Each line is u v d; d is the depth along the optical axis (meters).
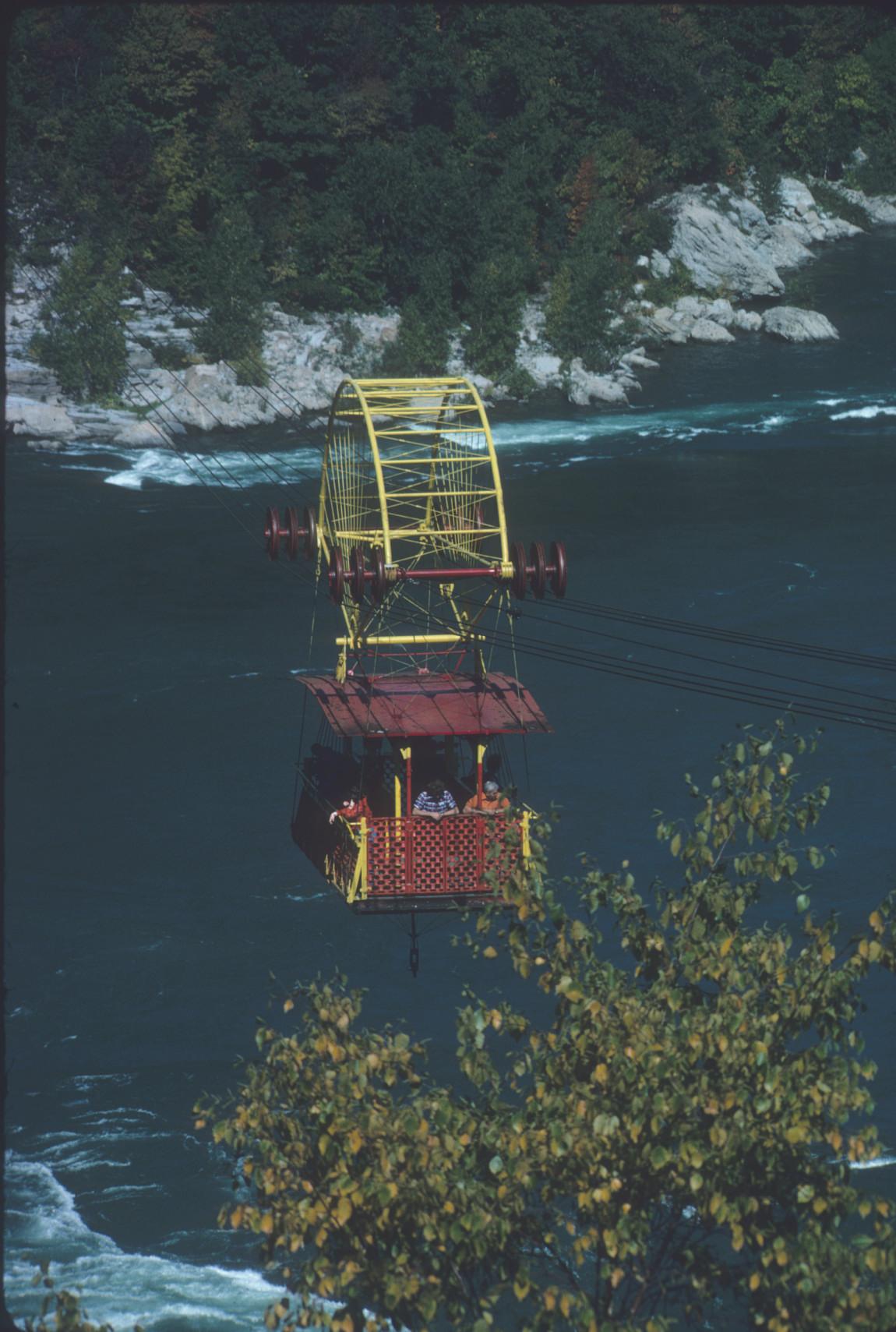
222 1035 193.38
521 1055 78.69
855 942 75.81
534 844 80.19
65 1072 187.25
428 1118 81.94
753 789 78.25
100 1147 177.00
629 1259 80.00
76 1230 167.38
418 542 110.19
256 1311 158.75
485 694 105.75
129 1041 192.12
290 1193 80.25
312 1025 78.62
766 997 77.94
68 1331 72.56
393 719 101.69
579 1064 75.94
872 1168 170.25
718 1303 143.50
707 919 77.81
